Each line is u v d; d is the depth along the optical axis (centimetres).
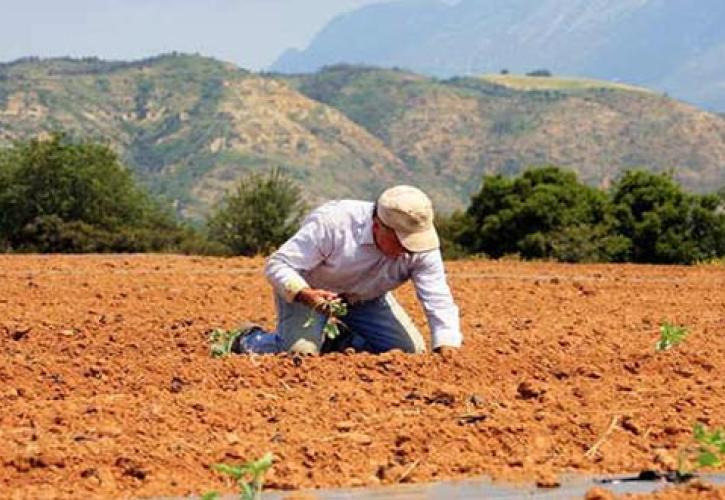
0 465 1166
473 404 1487
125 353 1980
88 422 1354
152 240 7362
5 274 3588
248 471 1064
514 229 7062
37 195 7569
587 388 1606
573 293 3331
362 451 1257
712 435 1223
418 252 1802
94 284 3269
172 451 1215
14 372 1688
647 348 2027
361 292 1861
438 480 1180
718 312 2861
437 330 1827
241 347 1908
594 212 7056
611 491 1144
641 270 4488
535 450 1289
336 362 1723
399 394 1551
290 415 1421
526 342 2036
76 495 1102
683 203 6925
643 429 1380
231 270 3866
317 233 1814
